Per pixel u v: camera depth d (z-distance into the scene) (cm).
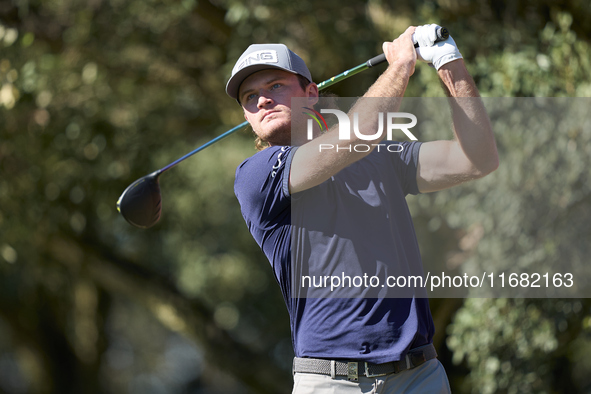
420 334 753
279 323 3894
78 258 3447
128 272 3522
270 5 2177
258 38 2283
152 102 2817
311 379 750
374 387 730
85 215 3033
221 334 3491
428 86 1750
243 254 3750
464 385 2148
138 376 6059
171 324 3522
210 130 3016
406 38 799
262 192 786
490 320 1867
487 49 1817
